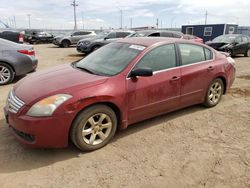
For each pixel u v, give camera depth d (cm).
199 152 357
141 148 366
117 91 358
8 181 292
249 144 382
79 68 421
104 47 475
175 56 438
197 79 466
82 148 345
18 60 727
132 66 383
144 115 404
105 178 299
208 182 295
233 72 553
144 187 285
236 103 561
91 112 339
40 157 339
